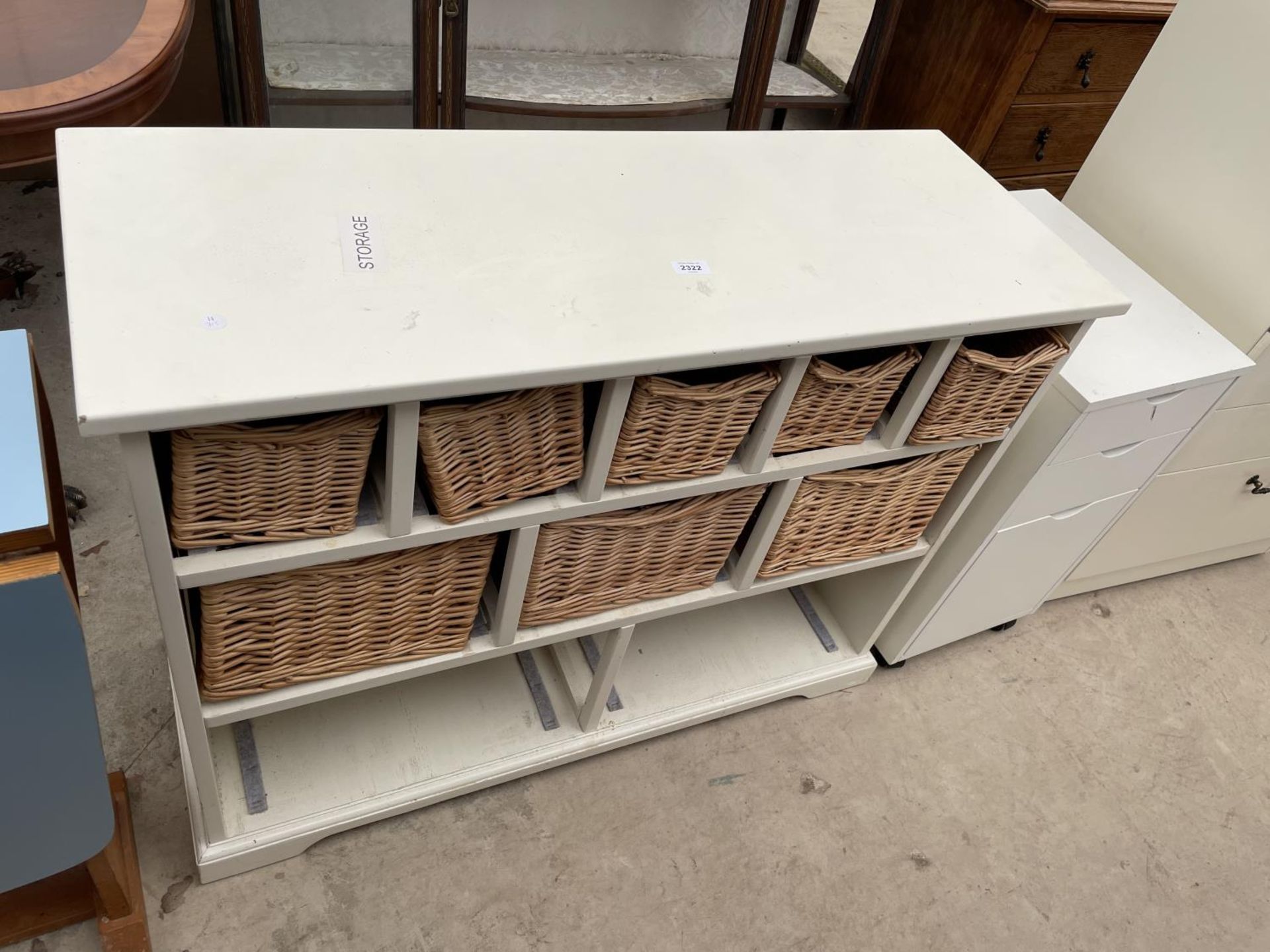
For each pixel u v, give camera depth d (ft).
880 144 4.49
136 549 5.65
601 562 4.10
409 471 3.14
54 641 2.77
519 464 3.43
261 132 3.48
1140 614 7.07
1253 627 7.16
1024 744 6.03
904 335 3.54
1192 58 5.23
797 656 5.84
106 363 2.59
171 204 3.11
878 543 4.95
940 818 5.54
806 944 4.87
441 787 4.85
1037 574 5.92
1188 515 6.57
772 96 7.39
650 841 5.10
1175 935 5.28
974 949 5.02
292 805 4.60
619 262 3.43
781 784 5.50
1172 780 6.04
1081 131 7.95
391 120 6.57
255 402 2.62
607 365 3.06
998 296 3.80
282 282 2.97
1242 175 5.09
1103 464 5.05
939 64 7.82
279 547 3.20
